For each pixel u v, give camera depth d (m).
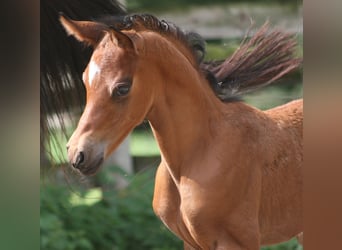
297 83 11.31
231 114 6.21
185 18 13.87
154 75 5.82
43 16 7.05
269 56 6.79
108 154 5.66
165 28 6.08
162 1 13.97
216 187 5.95
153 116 5.96
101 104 5.61
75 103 7.32
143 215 10.20
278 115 6.48
